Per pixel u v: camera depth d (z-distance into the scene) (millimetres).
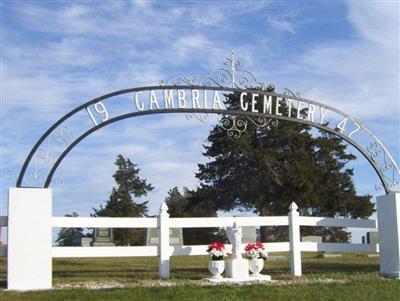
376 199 16891
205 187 47094
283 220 16438
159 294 12453
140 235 48031
